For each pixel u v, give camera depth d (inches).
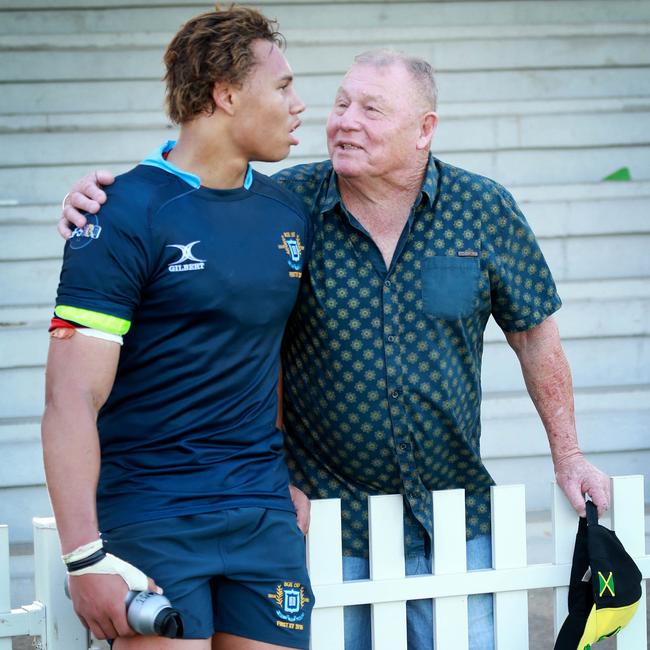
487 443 619.8
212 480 301.6
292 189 366.9
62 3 766.5
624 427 634.8
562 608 389.1
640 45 798.5
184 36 301.4
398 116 343.6
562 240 696.4
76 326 282.5
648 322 669.9
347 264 357.4
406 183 353.1
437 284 358.0
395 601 370.3
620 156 759.1
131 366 299.4
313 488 376.8
